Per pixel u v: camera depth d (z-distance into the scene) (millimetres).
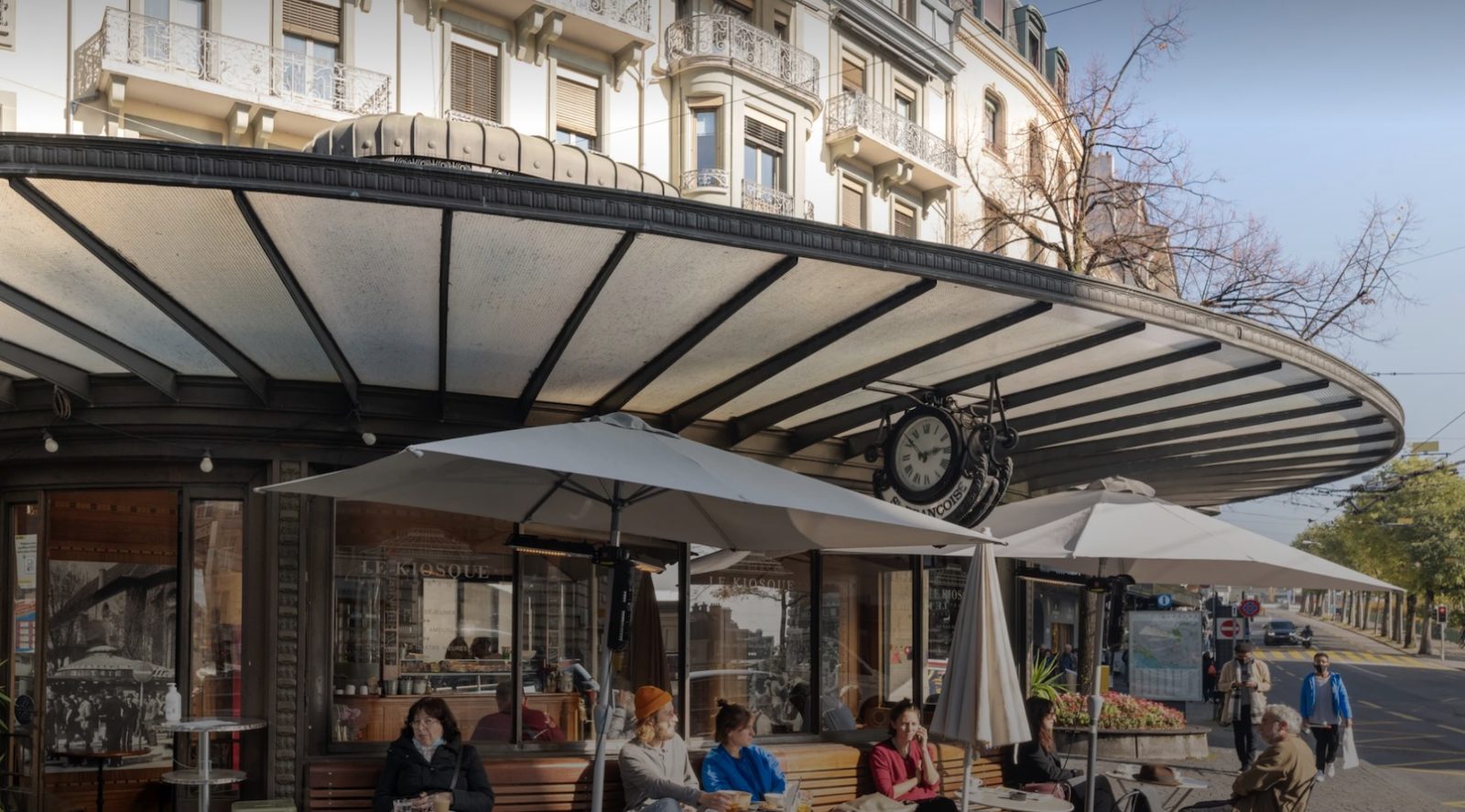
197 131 18312
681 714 10648
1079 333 8992
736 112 23141
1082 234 27703
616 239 6477
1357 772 17859
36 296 7363
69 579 9609
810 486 7031
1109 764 16406
